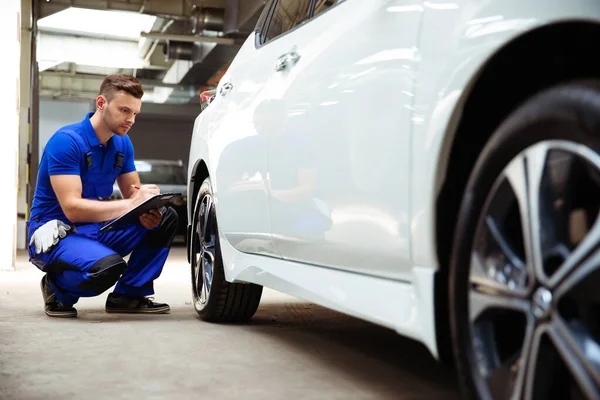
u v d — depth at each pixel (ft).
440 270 4.18
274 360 6.72
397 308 4.63
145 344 7.59
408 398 5.29
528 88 3.94
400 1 4.77
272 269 7.13
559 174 3.19
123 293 10.30
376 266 5.01
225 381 5.85
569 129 3.14
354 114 5.13
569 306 3.09
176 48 53.57
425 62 4.24
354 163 5.11
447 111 3.95
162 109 73.51
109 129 10.05
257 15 39.75
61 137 9.79
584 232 3.09
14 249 18.58
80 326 8.92
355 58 5.24
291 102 6.43
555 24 3.33
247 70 8.44
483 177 3.67
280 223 6.66
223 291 8.85
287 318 9.66
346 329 8.67
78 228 10.07
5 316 9.91
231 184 8.18
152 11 46.96
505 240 3.51
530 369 3.23
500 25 3.58
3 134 18.62
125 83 9.97
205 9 46.34
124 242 10.25
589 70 3.58
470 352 3.72
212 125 9.31
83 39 58.44
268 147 6.97
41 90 74.49
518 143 3.43
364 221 4.99
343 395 5.37
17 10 19.03
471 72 3.76
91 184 10.16
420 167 4.21
